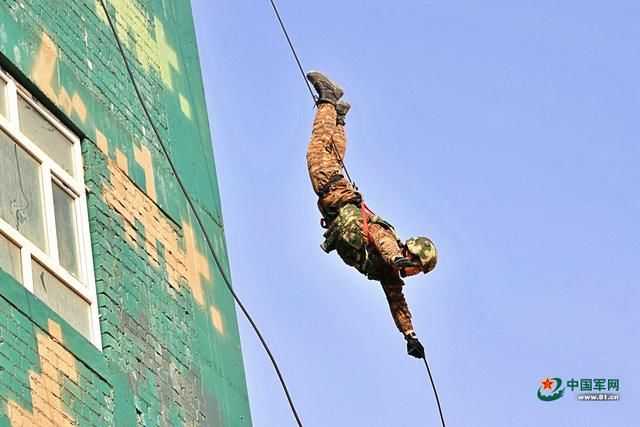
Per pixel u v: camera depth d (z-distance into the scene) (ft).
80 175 65.36
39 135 63.52
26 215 60.44
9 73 63.00
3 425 53.11
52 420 56.08
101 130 68.39
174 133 76.69
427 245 64.64
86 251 63.52
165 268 69.82
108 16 69.82
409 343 64.54
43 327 57.77
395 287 65.21
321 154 66.59
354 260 65.10
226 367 72.18
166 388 65.46
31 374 55.93
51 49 66.69
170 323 68.23
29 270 59.06
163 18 81.46
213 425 68.49
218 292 74.59
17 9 65.36
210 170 79.25
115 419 60.18
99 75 70.49
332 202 65.41
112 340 62.28
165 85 78.07
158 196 71.77
